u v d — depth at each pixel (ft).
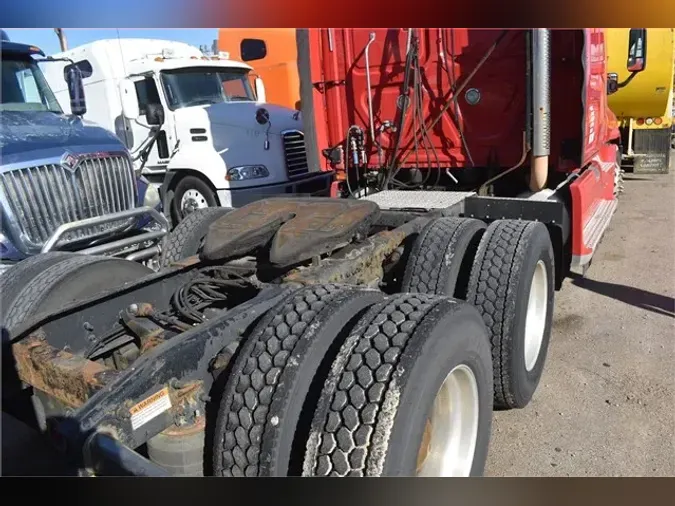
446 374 6.87
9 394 8.40
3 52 17.44
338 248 10.81
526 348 11.87
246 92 31.22
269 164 26.71
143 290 10.28
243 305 8.04
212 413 7.16
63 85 24.70
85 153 15.38
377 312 7.10
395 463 6.00
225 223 10.87
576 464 9.90
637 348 13.97
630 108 35.42
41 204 14.33
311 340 6.72
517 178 17.10
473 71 15.57
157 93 27.20
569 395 12.07
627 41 32.09
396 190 17.33
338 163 18.57
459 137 16.78
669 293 17.51
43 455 9.96
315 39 18.02
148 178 28.25
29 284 10.31
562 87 15.30
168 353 6.76
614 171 23.13
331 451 6.08
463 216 14.98
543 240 11.73
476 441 8.00
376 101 17.67
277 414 6.32
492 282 10.78
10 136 14.51
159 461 6.96
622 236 24.12
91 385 6.97
